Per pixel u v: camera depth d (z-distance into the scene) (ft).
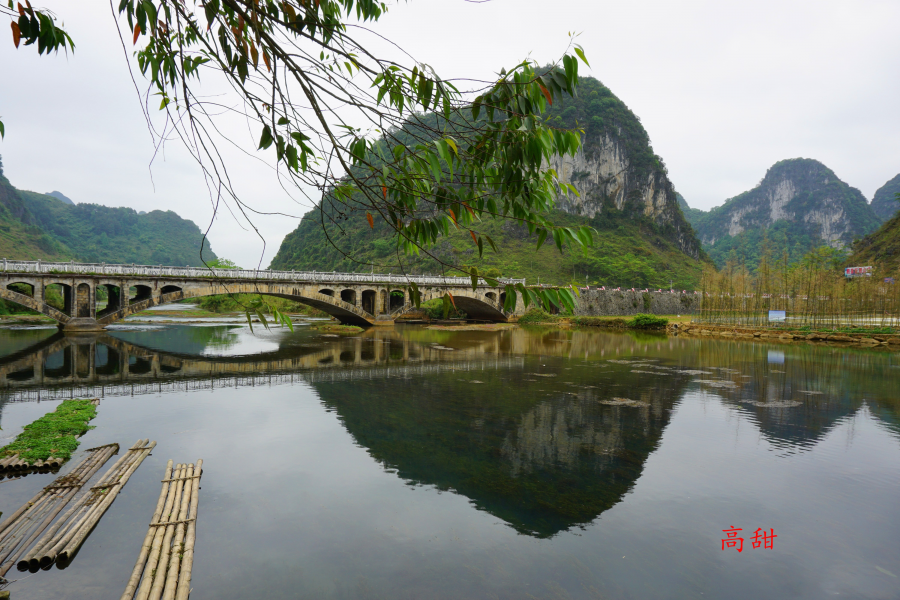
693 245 509.76
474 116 9.39
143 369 81.92
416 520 29.14
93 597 21.21
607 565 24.76
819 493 33.53
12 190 536.83
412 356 103.45
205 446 41.63
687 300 305.94
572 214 450.30
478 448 42.01
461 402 59.06
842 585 23.26
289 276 154.20
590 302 246.88
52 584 22.02
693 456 40.57
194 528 26.73
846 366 90.58
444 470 36.96
